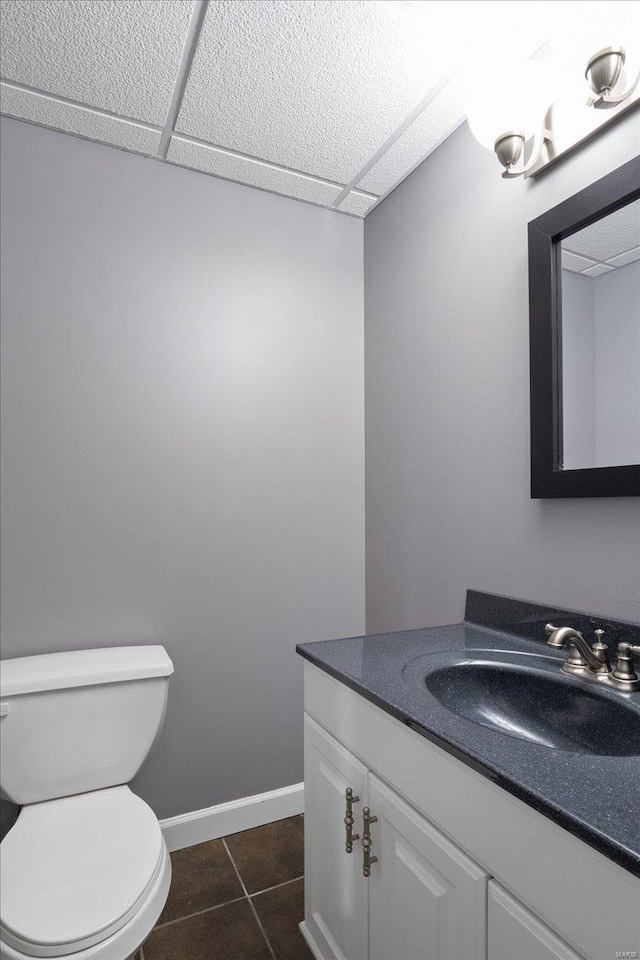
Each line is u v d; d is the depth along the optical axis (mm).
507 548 1377
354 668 1084
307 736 1265
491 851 710
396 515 1823
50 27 1201
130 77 1357
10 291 1511
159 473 1686
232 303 1807
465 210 1526
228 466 1787
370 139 1599
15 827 1196
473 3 1124
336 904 1123
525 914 658
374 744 987
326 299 1972
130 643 1631
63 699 1351
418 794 861
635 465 1044
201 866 1596
